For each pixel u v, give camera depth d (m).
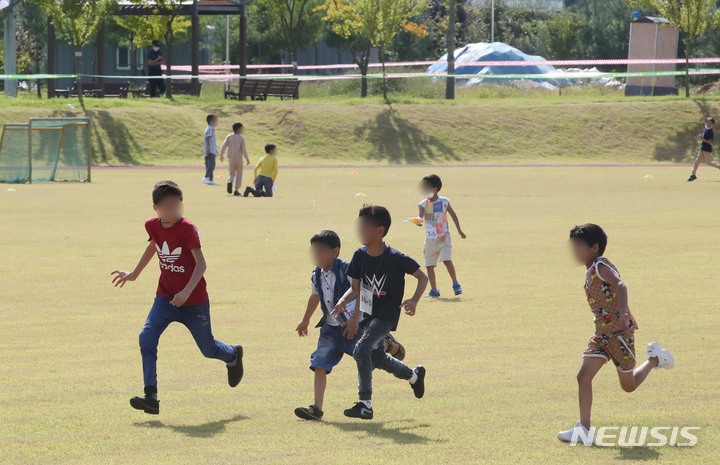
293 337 18.12
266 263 27.38
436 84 108.75
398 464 10.69
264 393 14.16
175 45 131.00
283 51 132.25
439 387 14.42
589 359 11.89
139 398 12.66
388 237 32.97
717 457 10.95
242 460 10.84
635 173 67.62
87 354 16.62
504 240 32.53
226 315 20.17
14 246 30.34
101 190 52.06
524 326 19.11
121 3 90.69
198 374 15.31
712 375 15.00
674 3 96.56
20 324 19.12
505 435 11.88
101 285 23.67
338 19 117.62
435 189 22.45
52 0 85.75
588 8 149.25
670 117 87.06
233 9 93.31
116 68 124.94
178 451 11.22
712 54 127.12
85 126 64.19
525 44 164.12
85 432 12.05
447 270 25.30
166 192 13.06
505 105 89.44
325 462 10.74
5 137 61.72
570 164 78.44
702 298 21.89
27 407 13.26
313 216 39.78
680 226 36.31
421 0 98.44
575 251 11.93
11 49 101.50
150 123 78.06
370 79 108.12
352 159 79.94
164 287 13.48
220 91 113.25
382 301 12.69
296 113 84.81
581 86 115.25
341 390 14.40
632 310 20.48
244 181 59.59
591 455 11.03
